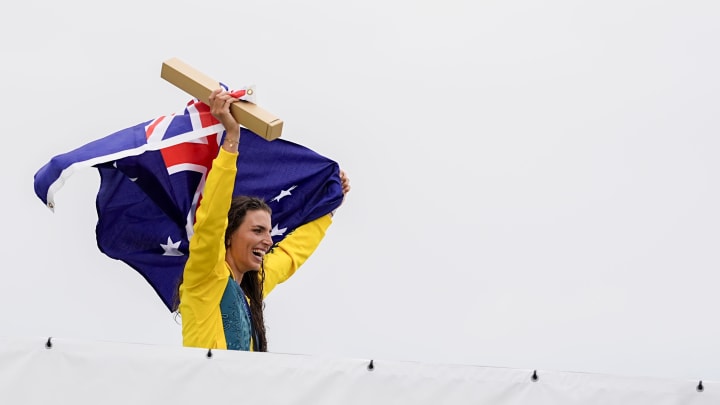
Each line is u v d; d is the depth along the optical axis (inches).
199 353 740.7
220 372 739.4
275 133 854.5
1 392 725.3
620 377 750.5
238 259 913.5
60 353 732.0
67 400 729.0
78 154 891.4
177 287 951.0
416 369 747.4
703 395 747.4
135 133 916.6
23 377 728.3
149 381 734.5
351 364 745.6
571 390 748.0
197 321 870.4
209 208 853.2
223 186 853.2
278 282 1000.2
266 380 740.7
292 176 1029.8
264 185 1024.9
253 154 1025.5
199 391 737.0
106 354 735.1
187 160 946.7
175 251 973.2
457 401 745.0
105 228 960.3
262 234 917.8
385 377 745.6
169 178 943.0
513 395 747.4
